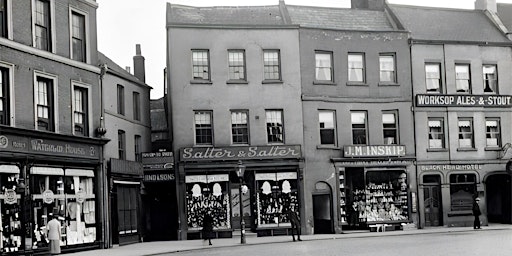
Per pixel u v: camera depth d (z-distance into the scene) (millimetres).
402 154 37250
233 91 35781
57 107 26938
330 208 36250
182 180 34594
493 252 20094
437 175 38438
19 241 24219
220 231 34500
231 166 34938
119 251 26875
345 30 37625
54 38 27125
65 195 27016
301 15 39438
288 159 35500
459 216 38375
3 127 23391
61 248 26375
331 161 36406
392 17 40281
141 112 38094
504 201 39812
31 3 25891
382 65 38312
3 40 23969
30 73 25500
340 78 37312
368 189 36969
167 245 30188
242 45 36062
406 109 38156
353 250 23047
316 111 36562
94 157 29094
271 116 36188
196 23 35750
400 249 22766
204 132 35469
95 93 29766
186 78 35344
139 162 35000
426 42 38781
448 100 38656
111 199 30250
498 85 40094
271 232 35156
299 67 36469
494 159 39312
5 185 23922
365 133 37531
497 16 42906
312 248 24875
